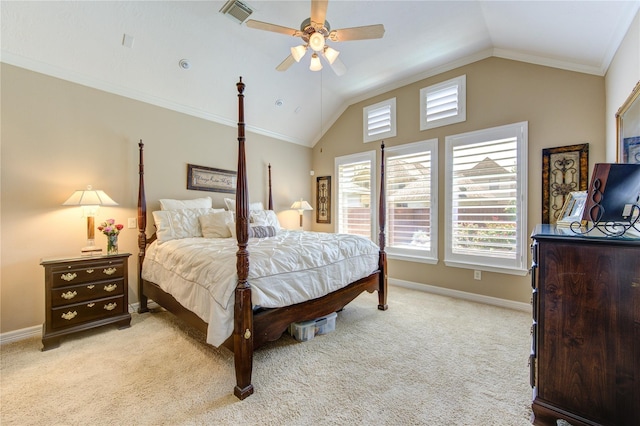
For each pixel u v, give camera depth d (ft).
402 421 4.89
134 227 10.56
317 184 17.75
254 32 10.01
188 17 9.11
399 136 13.84
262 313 6.38
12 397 5.51
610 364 4.14
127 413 5.07
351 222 15.98
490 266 11.05
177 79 10.94
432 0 8.38
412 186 13.39
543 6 7.04
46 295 7.57
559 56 9.30
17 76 8.16
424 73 12.82
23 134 8.28
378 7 8.69
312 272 7.54
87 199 8.39
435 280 12.63
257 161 15.11
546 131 9.89
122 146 10.27
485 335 8.29
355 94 15.24
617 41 7.19
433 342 7.85
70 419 4.93
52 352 7.32
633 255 3.98
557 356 4.56
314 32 7.35
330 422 4.87
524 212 10.32
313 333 8.15
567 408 4.46
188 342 7.89
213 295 5.95
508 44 10.11
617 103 7.55
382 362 6.82
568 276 4.47
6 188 8.04
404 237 13.65
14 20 7.57
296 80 13.38
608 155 8.45
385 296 10.47
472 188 11.56
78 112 9.27
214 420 4.91
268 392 5.69
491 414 5.05
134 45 9.29
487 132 11.16
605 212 4.48
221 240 9.60
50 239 8.73
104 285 8.55
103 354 7.21
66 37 8.34
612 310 4.13
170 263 8.45
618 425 4.08
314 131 17.30
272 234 11.00
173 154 11.69
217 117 13.14
